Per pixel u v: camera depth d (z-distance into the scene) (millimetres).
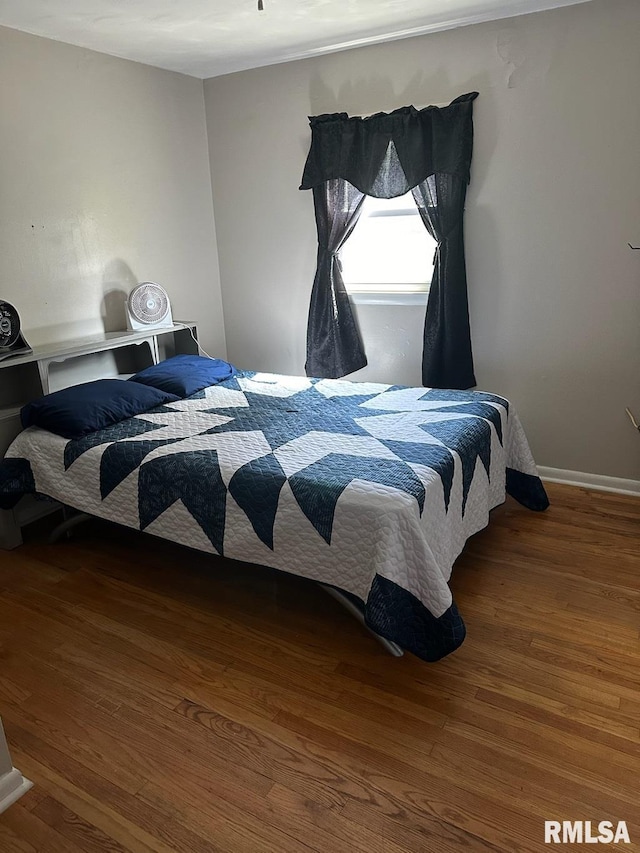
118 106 3389
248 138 3809
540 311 3213
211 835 1489
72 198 3221
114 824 1528
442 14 2922
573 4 2779
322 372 3803
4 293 2971
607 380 3133
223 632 2244
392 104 3309
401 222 3533
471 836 1462
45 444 2662
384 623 1886
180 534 2355
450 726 1786
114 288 3508
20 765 1709
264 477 2182
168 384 3215
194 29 2977
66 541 2938
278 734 1781
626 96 2781
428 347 3424
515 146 3061
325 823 1508
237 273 4133
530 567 2566
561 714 1812
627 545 2707
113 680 2021
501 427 2814
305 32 3111
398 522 1943
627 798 1543
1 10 2637
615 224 2939
